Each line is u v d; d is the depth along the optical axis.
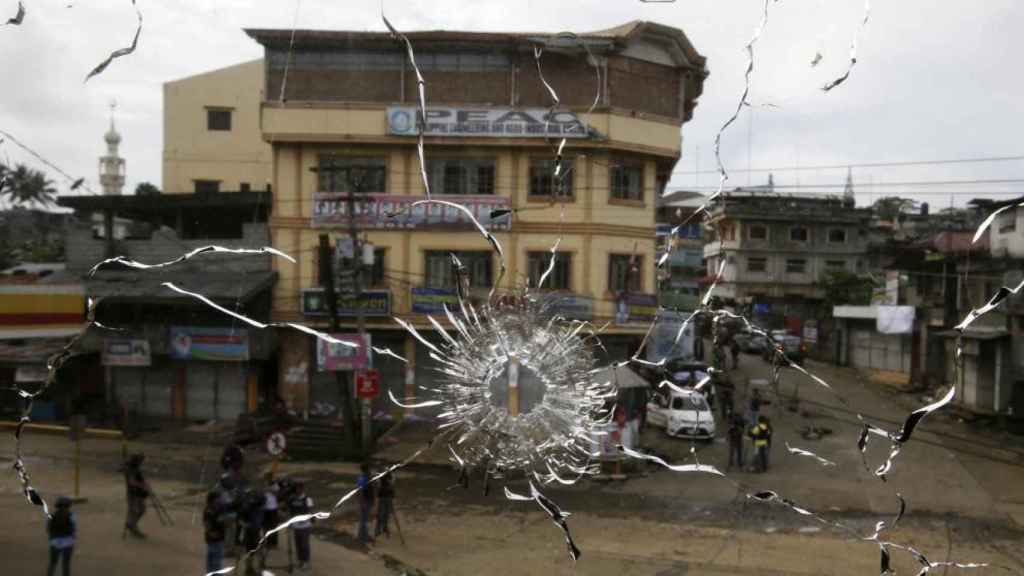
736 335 27.39
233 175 23.06
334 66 18.62
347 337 15.57
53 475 13.62
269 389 19.22
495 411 4.99
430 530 11.07
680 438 16.97
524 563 9.74
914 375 23.86
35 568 8.43
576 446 5.02
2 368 18.58
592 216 18.31
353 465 15.04
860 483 13.87
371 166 18.66
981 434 18.08
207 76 23.02
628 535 10.94
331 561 9.56
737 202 31.41
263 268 18.94
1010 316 18.73
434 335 18.22
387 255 18.56
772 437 17.39
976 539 10.89
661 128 18.56
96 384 18.94
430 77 18.56
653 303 18.28
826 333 29.94
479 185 18.59
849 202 32.03
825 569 9.62
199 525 10.59
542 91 18.31
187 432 17.44
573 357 5.07
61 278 18.62
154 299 17.19
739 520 11.70
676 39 18.50
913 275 24.52
